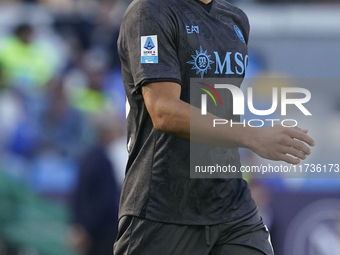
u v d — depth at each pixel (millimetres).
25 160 19875
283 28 19141
